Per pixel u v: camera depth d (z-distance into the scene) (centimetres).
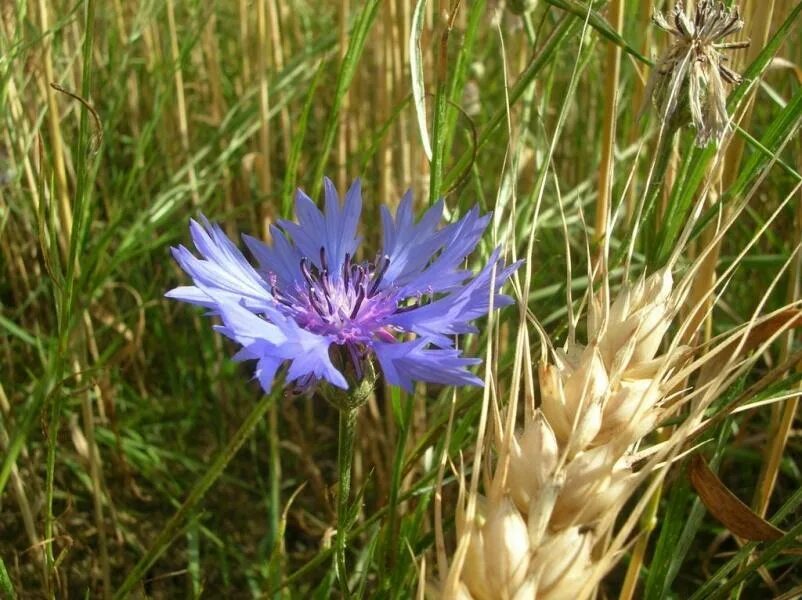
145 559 16
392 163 29
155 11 28
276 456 24
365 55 31
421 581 10
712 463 17
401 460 16
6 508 25
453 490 21
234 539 27
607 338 13
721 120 13
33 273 30
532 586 10
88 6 15
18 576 21
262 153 27
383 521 21
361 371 13
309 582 25
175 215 31
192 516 24
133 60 31
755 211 28
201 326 30
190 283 31
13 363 28
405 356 12
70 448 27
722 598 18
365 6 18
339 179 28
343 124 27
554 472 10
